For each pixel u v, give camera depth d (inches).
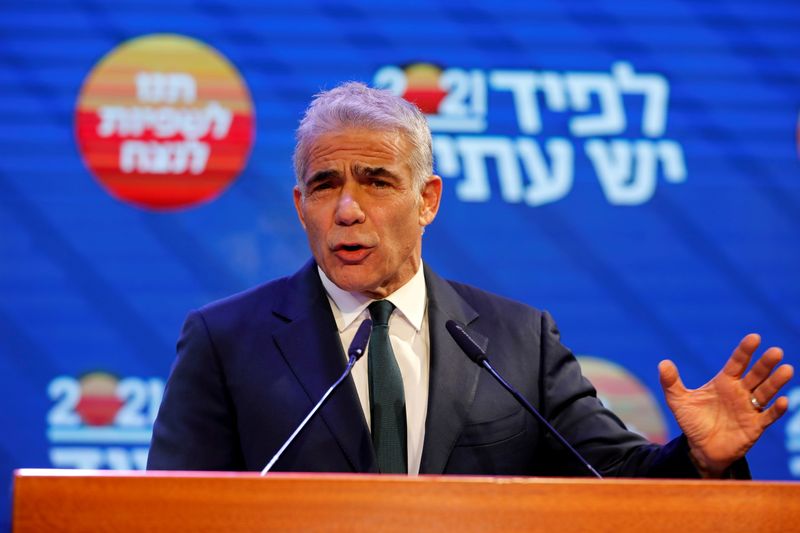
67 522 178.4
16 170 461.7
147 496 179.8
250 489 180.4
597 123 474.0
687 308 469.7
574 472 268.7
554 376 277.3
